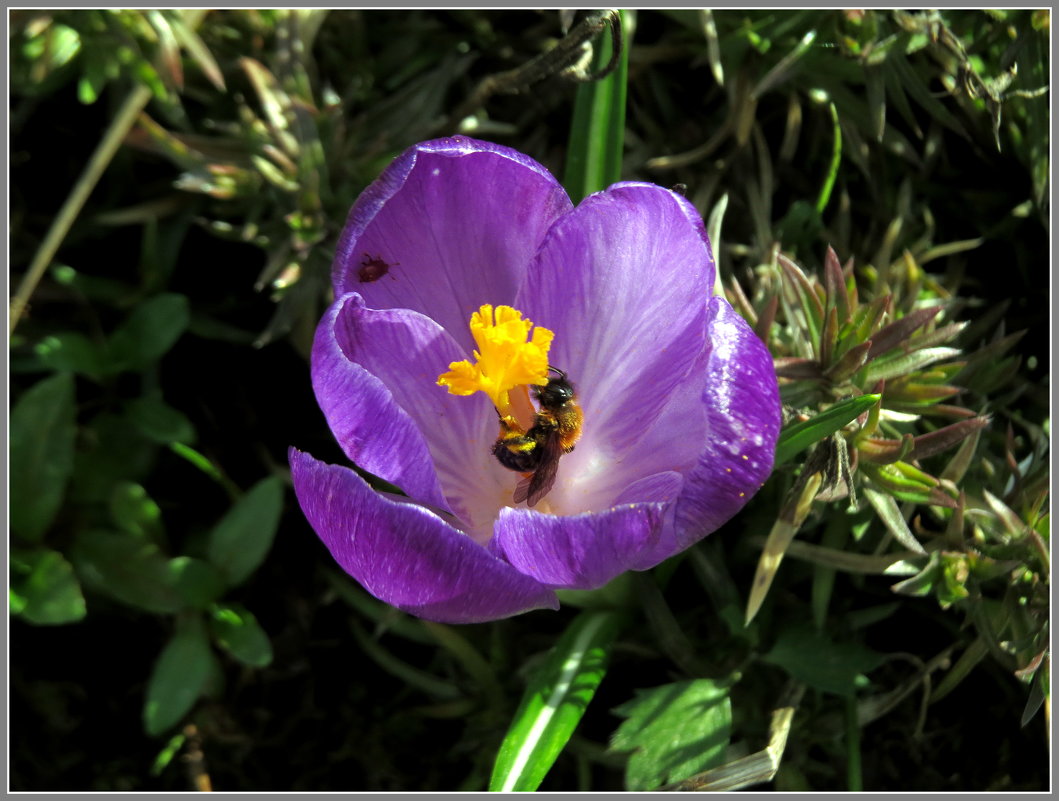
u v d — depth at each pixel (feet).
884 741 0.44
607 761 0.42
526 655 0.44
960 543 0.38
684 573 0.44
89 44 0.43
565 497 0.36
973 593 0.38
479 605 0.31
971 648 0.40
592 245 0.35
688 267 0.34
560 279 0.36
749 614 0.37
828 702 0.42
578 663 0.39
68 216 0.43
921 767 0.44
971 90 0.42
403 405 0.35
